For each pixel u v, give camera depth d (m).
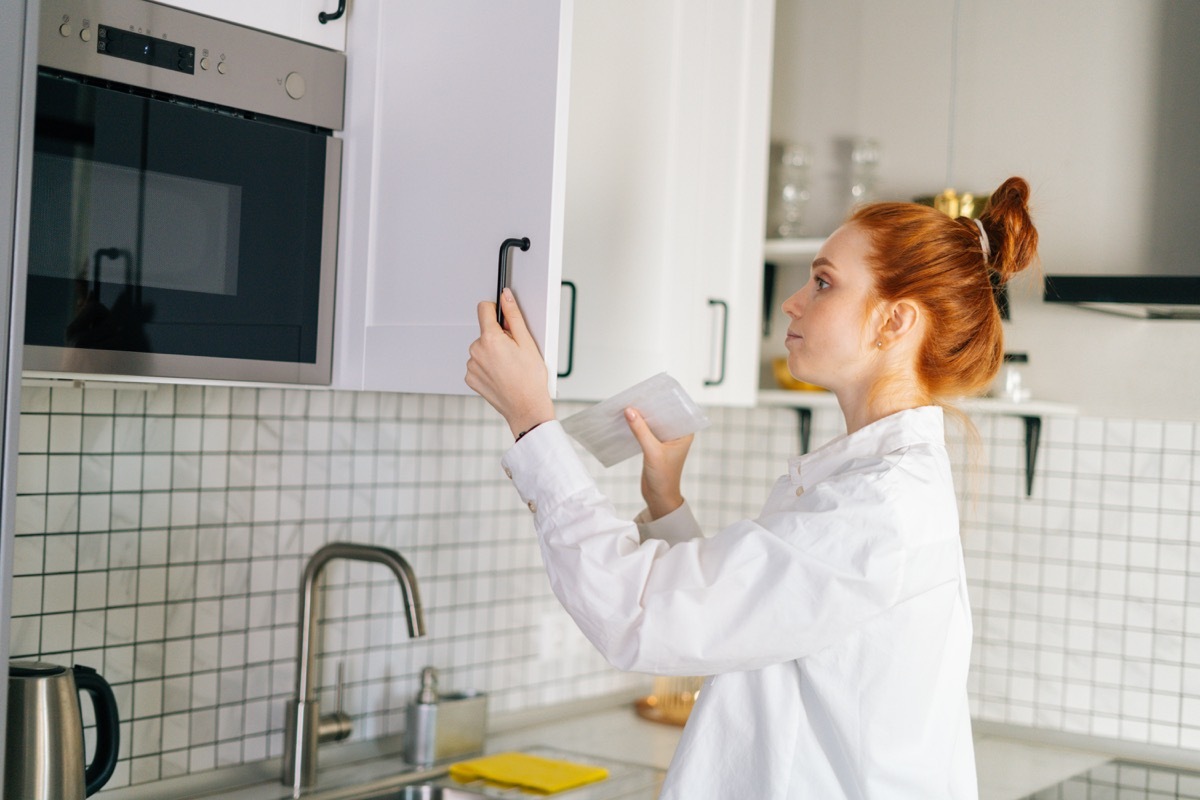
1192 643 2.06
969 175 2.09
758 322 2.14
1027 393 2.15
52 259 1.19
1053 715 2.19
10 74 1.10
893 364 1.31
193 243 1.32
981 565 2.26
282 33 1.40
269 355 1.41
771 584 1.14
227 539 1.73
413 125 1.40
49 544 1.52
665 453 1.46
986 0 2.08
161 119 1.28
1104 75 1.97
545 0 1.25
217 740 1.72
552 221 1.24
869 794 1.18
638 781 1.90
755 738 1.23
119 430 1.59
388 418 1.97
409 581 1.72
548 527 1.20
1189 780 1.98
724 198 2.06
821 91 2.25
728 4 2.04
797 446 2.51
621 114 1.83
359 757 1.93
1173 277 1.78
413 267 1.39
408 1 1.41
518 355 1.24
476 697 2.01
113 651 1.59
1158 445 2.10
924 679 1.20
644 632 1.13
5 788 1.25
